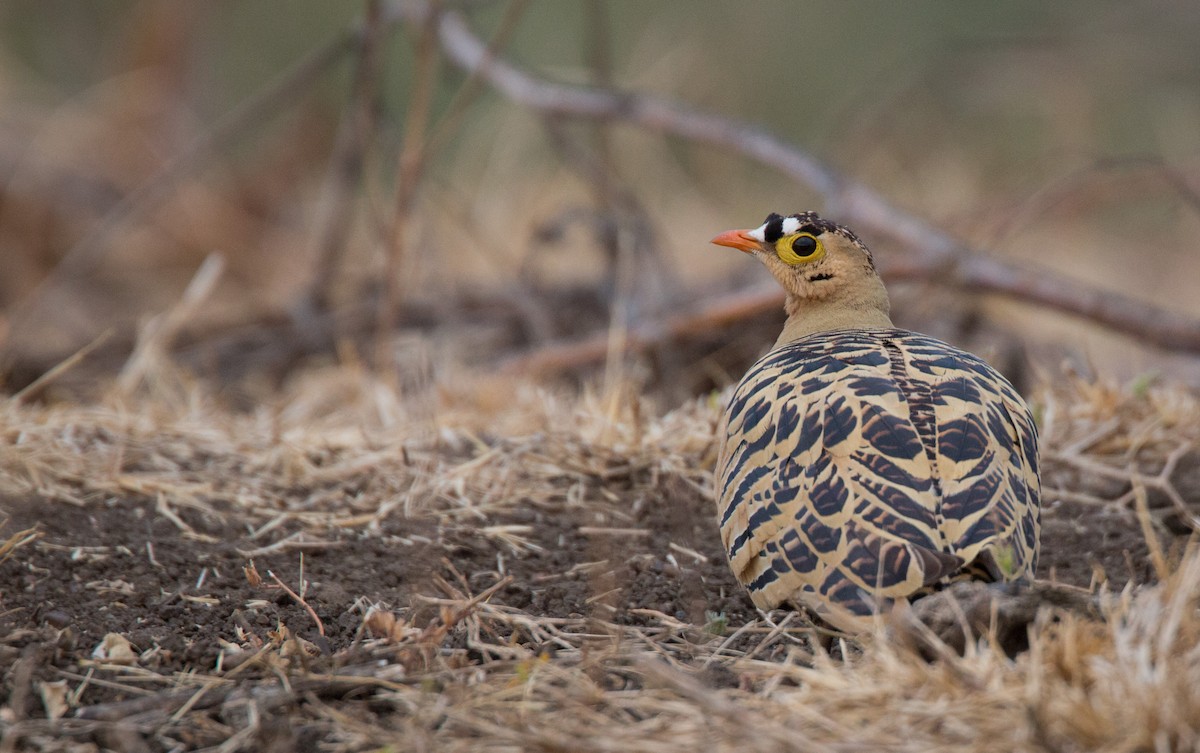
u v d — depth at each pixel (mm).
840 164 20547
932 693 6152
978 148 23047
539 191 20375
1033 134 23375
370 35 15570
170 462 9781
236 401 14461
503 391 12180
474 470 9602
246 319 16172
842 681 6328
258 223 21141
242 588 8016
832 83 25422
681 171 21219
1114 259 21000
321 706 6590
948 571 6344
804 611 6855
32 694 6730
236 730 6414
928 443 6848
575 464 9680
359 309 15758
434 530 8859
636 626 7602
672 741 6078
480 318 15961
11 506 8859
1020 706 5949
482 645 7188
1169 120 23500
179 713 6543
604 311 15516
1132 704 5762
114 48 25031
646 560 8453
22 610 7570
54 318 17891
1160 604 6473
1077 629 6195
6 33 25656
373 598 7934
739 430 7434
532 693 6660
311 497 9305
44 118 22109
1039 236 20922
